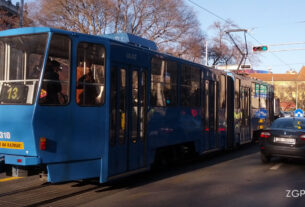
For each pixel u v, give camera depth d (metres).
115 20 29.34
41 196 7.21
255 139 18.67
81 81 6.93
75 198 7.07
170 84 9.82
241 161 12.43
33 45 6.67
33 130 6.34
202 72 11.91
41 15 27.94
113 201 6.85
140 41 9.41
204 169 10.69
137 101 8.34
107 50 7.37
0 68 6.87
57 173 6.59
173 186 8.23
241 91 15.95
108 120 7.30
